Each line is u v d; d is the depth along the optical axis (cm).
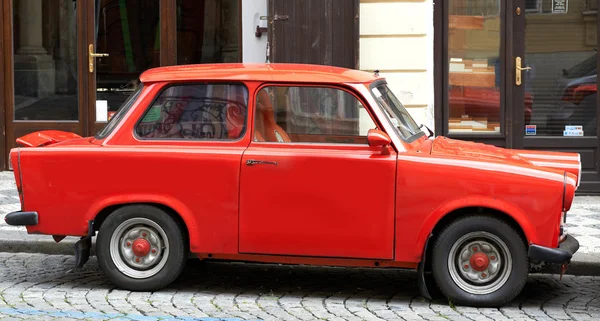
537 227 877
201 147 918
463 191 880
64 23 1617
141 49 1614
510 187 877
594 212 1387
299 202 898
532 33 1532
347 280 1021
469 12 1537
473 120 1550
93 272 1033
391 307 901
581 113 1532
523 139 1541
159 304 895
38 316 842
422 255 888
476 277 898
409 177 884
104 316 845
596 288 998
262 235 905
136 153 917
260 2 1579
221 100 927
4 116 1623
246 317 853
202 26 1602
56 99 1627
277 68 944
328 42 1471
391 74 1515
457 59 1543
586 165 1530
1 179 1559
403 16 1503
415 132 971
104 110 1623
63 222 931
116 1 1608
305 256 907
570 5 1521
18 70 1623
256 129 918
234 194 905
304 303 912
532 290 984
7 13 1617
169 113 932
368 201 889
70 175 927
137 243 931
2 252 1130
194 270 1057
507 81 1538
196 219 912
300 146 908
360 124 905
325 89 914
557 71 1532
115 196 922
